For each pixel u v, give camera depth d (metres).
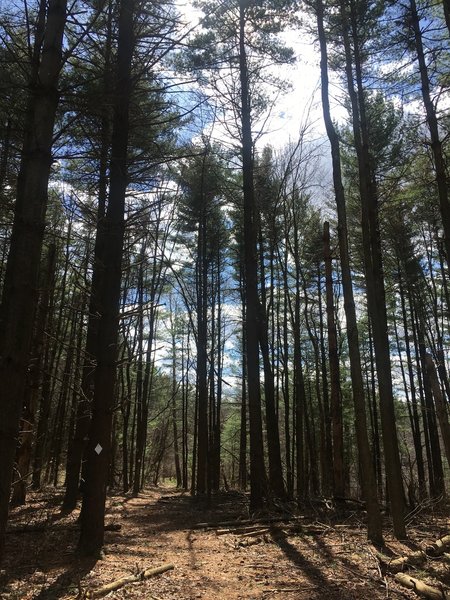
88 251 10.44
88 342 11.38
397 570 6.11
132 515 12.23
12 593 5.04
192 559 6.88
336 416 12.44
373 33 10.39
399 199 12.26
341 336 24.09
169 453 44.53
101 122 7.33
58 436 17.62
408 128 11.41
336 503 11.23
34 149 3.98
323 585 5.62
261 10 11.59
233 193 16.75
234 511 12.44
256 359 11.84
